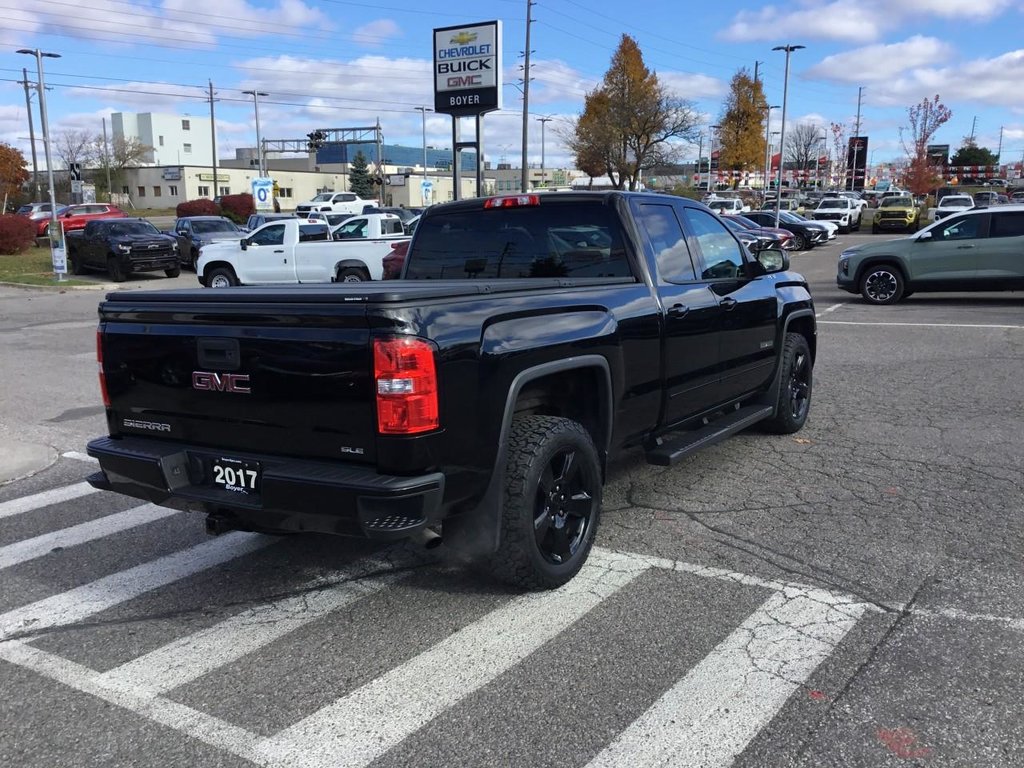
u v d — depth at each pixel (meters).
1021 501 5.32
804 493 5.56
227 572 4.55
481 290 3.72
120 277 24.56
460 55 25.91
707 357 5.39
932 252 15.41
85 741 3.02
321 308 3.40
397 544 4.89
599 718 3.09
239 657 3.62
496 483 3.74
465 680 3.38
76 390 9.64
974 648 3.53
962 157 108.25
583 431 4.19
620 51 54.19
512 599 4.10
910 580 4.20
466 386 3.51
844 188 80.50
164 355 3.90
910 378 9.24
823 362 10.27
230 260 19.16
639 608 3.97
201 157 126.06
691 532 4.92
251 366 3.62
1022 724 3.00
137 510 5.65
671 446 5.11
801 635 3.66
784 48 42.69
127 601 4.22
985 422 7.31
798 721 3.04
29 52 28.19
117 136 101.31
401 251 16.70
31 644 3.78
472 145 26.69
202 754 2.93
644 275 4.86
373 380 3.31
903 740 2.92
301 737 3.02
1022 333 12.09
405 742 2.97
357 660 3.56
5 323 15.74
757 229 27.52
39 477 6.45
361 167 89.00
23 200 72.25
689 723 3.04
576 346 4.07
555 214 5.10
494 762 2.85
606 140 54.88
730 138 69.12
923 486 5.65
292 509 3.49
